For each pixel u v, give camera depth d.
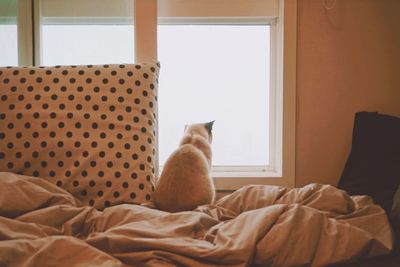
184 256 0.80
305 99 1.80
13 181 1.07
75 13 1.79
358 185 1.57
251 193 1.35
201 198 1.33
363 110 1.82
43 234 0.92
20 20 1.75
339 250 0.86
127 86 1.40
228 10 1.82
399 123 1.64
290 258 0.82
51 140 1.30
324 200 1.21
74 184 1.27
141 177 1.31
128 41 1.81
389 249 0.92
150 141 1.38
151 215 1.03
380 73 1.81
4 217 0.96
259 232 0.84
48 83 1.37
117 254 0.83
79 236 1.02
